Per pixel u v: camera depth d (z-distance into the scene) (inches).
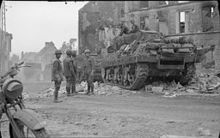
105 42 1678.2
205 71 1029.2
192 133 246.5
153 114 351.9
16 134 173.5
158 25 1670.8
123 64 728.3
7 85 179.5
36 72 1755.7
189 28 1536.7
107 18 1940.2
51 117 321.1
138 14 1766.7
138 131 253.9
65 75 600.1
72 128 262.1
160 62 665.6
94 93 651.5
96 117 326.0
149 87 708.7
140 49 658.8
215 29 1371.8
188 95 602.2
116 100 511.8
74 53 613.3
